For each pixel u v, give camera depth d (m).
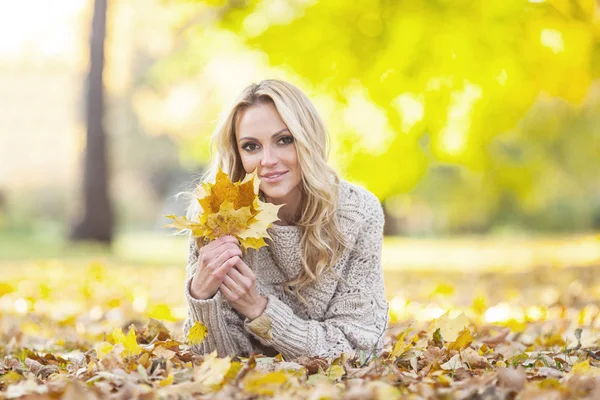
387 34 6.31
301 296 3.09
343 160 6.94
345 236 3.04
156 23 17.73
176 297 6.78
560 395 2.28
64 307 5.93
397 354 3.03
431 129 6.66
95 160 14.69
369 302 3.09
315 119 2.98
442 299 6.59
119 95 24.98
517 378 2.45
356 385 2.40
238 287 2.83
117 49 19.39
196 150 10.79
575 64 6.44
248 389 2.32
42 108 30.44
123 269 9.84
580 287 6.84
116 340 3.21
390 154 6.71
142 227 32.84
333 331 3.02
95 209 14.71
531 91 6.59
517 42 6.32
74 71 29.92
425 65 6.30
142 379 2.52
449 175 23.50
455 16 6.21
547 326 4.53
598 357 3.29
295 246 3.01
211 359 2.53
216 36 8.21
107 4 14.73
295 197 3.06
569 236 25.03
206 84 18.39
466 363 3.00
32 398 2.24
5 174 29.42
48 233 24.20
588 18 6.27
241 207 2.75
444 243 21.00
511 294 6.68
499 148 16.28
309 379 2.59
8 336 4.34
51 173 29.86
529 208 22.25
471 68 6.43
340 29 6.42
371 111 7.31
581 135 17.42
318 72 6.54
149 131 28.05
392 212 25.27
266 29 6.52
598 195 26.83
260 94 2.92
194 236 2.85
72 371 2.92
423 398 2.31
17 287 7.25
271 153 2.90
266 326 2.88
